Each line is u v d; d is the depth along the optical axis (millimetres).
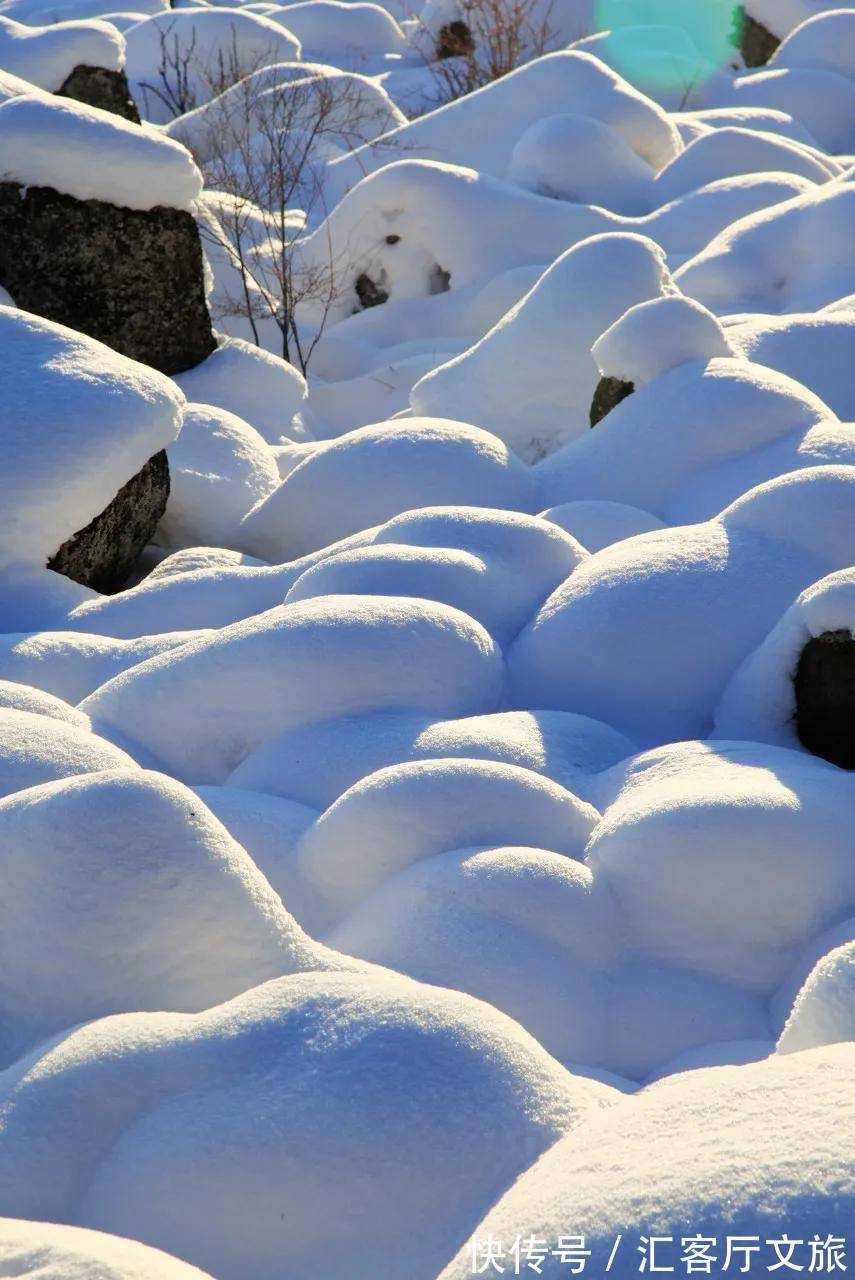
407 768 3246
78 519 5297
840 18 14188
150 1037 2338
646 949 3051
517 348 6766
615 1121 2025
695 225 9461
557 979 2857
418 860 3160
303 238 10180
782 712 3922
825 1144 1781
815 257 8039
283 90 11383
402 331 9477
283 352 9180
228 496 6129
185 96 14172
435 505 5445
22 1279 1794
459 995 2338
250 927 2656
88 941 2598
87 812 2629
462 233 9453
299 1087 2193
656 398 5531
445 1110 2148
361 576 4301
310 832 3303
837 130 13414
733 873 3020
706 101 13844
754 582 4195
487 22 14961
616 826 3152
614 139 10461
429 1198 2109
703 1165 1812
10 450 5234
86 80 9609
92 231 7445
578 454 5656
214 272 9531
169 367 7805
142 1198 2160
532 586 4512
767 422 5285
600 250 6734
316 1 17125
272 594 4875
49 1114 2252
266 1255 2115
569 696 4113
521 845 3180
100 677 4453
